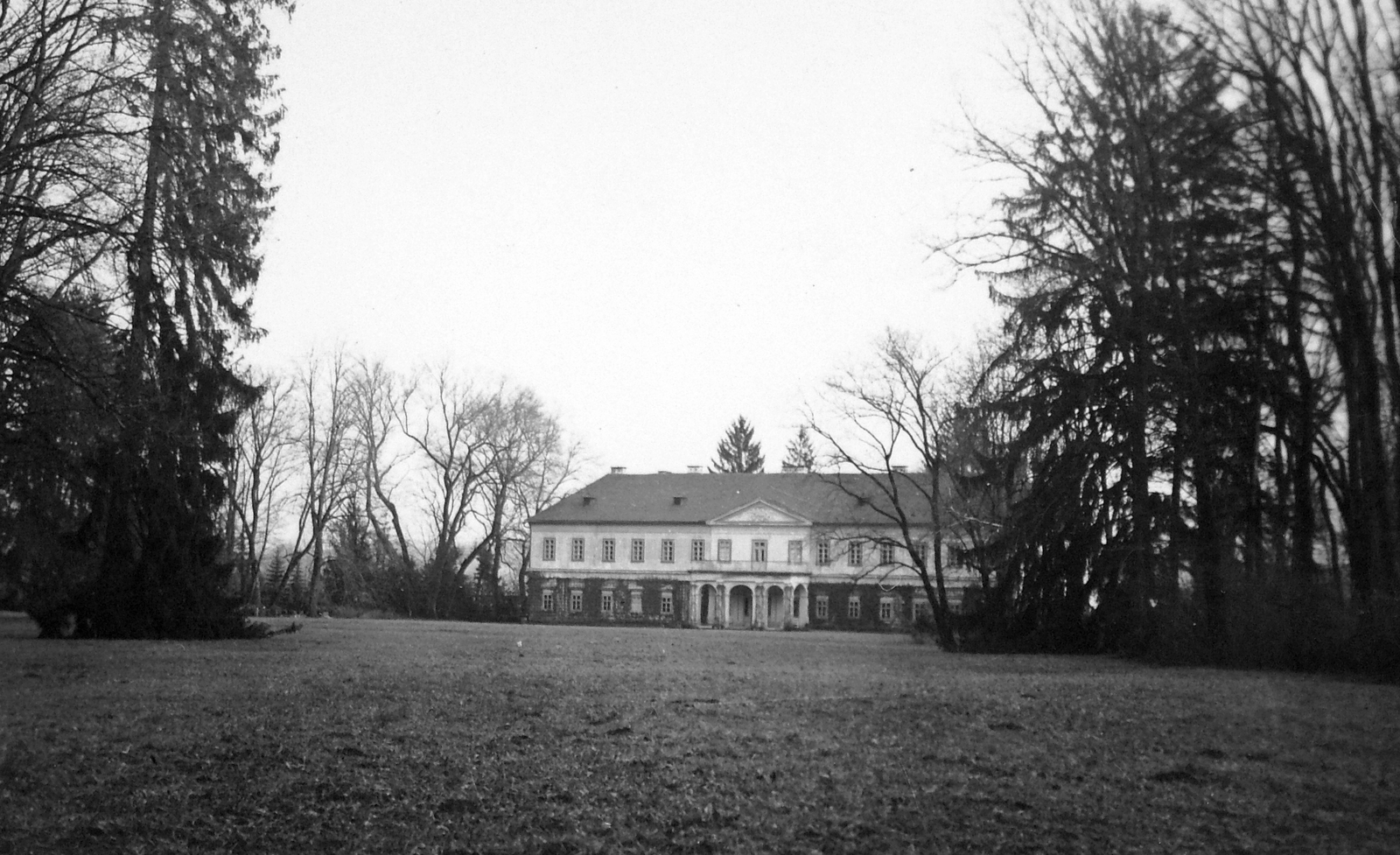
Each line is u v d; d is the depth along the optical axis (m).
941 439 50.00
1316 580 29.55
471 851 10.10
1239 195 31.67
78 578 38.50
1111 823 10.78
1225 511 31.88
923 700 19.89
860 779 12.61
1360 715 17.64
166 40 25.19
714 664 31.47
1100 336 34.50
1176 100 31.91
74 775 12.69
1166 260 32.22
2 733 15.12
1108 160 33.19
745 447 147.38
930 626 52.00
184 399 35.16
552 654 36.31
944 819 10.93
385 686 21.77
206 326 35.94
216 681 22.67
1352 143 28.78
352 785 12.28
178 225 26.67
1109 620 36.84
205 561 39.00
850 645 50.56
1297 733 15.64
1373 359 28.06
